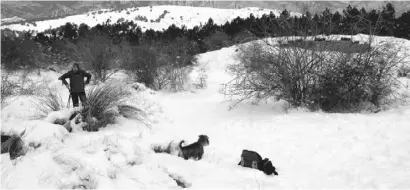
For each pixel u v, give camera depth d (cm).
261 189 447
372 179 466
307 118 919
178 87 1661
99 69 1795
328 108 1045
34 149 506
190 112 1184
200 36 4016
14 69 1902
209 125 973
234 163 590
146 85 1717
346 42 1069
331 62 1045
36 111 871
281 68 1061
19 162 438
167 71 1697
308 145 673
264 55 1088
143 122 904
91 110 826
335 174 505
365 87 1021
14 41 2006
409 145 597
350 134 712
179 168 519
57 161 458
